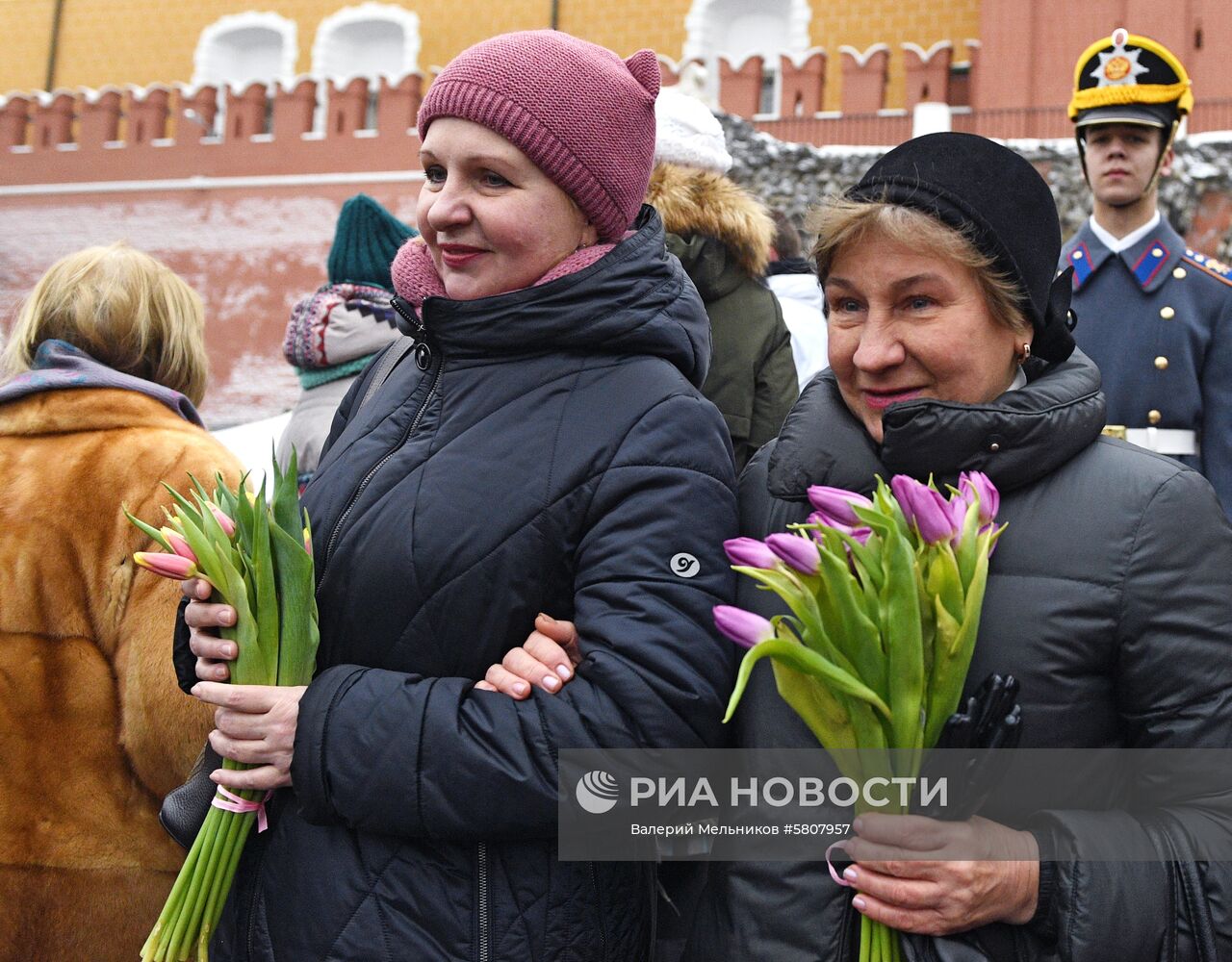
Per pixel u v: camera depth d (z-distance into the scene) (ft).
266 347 69.67
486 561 6.07
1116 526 5.48
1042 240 5.74
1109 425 12.19
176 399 8.36
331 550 6.40
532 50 6.48
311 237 68.80
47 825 7.74
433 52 80.59
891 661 5.19
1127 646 5.41
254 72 85.76
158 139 72.54
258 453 16.02
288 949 6.01
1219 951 5.15
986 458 5.52
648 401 6.22
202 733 7.48
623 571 5.95
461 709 5.84
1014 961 5.31
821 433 5.98
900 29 71.56
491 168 6.43
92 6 87.10
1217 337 12.04
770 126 58.59
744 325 11.02
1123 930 5.14
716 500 6.14
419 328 6.70
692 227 10.74
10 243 73.77
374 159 67.82
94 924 7.74
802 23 73.00
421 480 6.26
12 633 7.78
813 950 5.44
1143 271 12.30
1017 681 5.24
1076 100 12.59
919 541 5.31
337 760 5.86
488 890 5.92
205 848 6.15
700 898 5.99
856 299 5.83
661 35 75.61
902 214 5.58
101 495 7.82
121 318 8.50
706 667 5.88
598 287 6.32
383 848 5.97
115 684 7.75
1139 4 55.72
